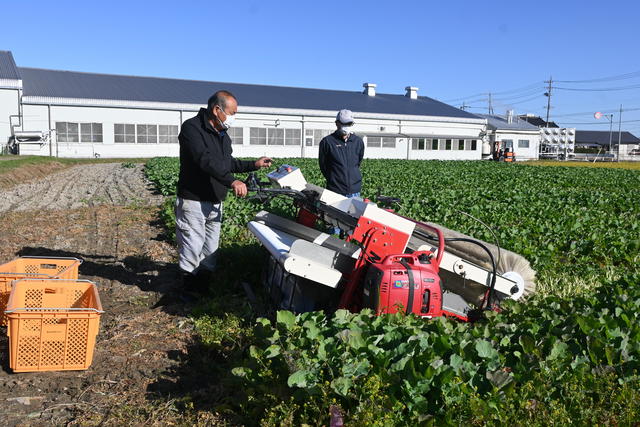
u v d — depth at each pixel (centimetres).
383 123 5856
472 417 363
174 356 539
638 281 673
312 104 5700
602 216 1411
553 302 586
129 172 2978
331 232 759
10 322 476
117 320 629
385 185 2094
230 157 693
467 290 616
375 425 347
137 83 5403
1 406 431
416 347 417
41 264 675
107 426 410
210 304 662
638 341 480
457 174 3117
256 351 440
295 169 682
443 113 6288
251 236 985
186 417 424
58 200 1708
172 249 987
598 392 399
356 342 423
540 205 1628
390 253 539
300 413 394
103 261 898
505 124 7550
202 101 5044
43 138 4428
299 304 579
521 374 411
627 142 12369
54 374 490
